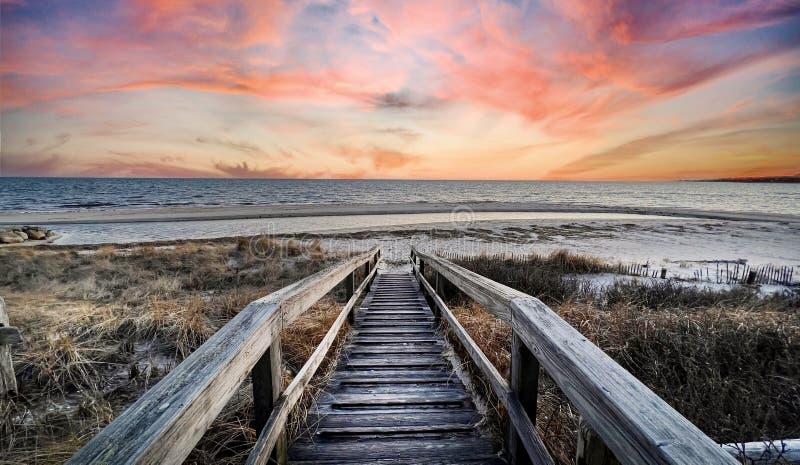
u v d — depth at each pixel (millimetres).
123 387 3178
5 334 2799
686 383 3031
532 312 1409
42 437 2387
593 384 921
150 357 3783
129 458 669
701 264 14586
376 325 4699
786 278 11836
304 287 2072
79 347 3682
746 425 2406
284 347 3564
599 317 4555
